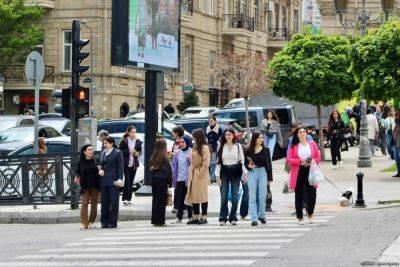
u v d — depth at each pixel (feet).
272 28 548.72
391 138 245.24
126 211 165.89
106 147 149.38
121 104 399.03
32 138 229.66
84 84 389.39
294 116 286.87
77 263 103.96
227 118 286.05
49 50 398.21
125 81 401.90
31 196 173.47
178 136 153.28
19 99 398.83
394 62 201.98
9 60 386.11
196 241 121.80
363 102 241.35
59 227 156.56
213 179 208.64
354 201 168.66
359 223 136.98
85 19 392.47
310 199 139.03
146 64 185.06
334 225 135.85
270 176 141.69
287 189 158.10
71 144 174.19
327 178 214.69
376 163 254.47
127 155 173.99
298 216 139.03
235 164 141.79
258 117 284.00
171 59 196.13
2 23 379.14
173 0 196.75
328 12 483.92
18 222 167.63
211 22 467.11
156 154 147.84
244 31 481.46
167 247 116.06
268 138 180.75
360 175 163.02
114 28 179.83
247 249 111.14
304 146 138.10
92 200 151.12
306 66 263.90
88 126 183.93
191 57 447.83
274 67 268.41
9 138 230.27
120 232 139.95
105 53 390.83
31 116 261.65
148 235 132.46
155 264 100.42
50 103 398.01
